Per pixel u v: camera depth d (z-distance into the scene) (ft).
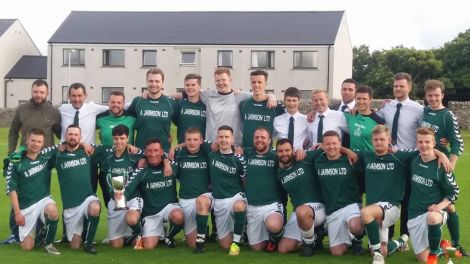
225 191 25.34
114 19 142.31
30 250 24.77
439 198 22.72
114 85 135.95
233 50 131.03
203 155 25.76
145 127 27.17
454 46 155.02
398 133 25.57
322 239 25.39
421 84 157.89
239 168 25.20
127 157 25.52
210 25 137.49
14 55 157.17
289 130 26.45
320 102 26.11
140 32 137.18
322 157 24.16
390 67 162.40
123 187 24.48
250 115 27.04
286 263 22.85
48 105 27.32
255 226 24.94
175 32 136.15
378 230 22.82
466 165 57.36
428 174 22.62
